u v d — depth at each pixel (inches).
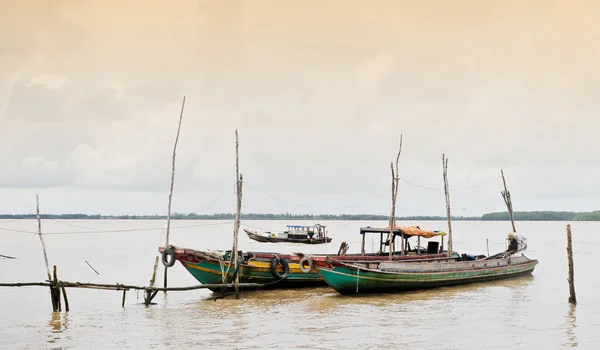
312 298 1350.9
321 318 1127.6
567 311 1214.9
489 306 1267.2
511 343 942.4
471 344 934.4
